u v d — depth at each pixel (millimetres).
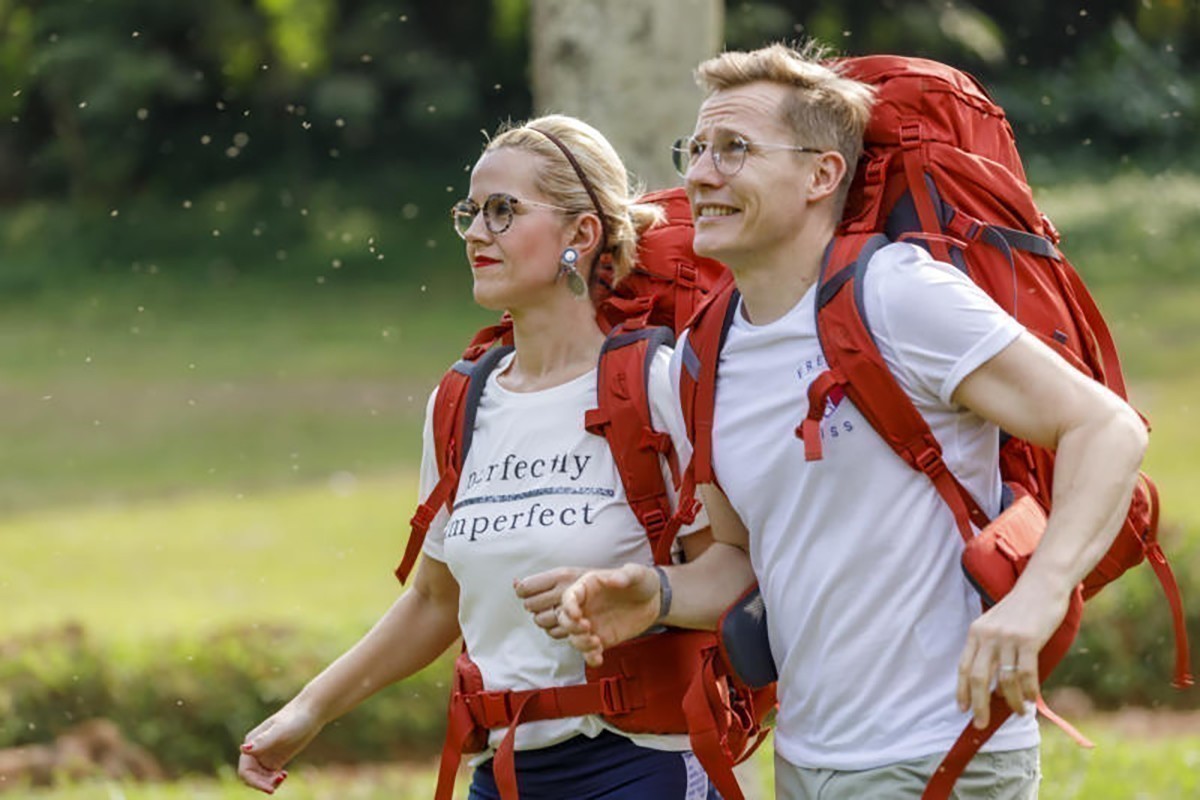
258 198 109438
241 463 63094
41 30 104000
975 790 10641
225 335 91000
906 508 10664
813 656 10852
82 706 28359
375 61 109188
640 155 21938
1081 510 10008
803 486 10805
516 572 11695
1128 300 83750
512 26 109125
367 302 97438
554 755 11805
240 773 12961
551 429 11859
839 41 104125
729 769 11227
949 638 10633
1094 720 30781
